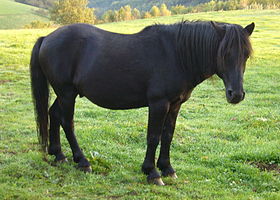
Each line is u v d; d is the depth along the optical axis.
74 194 5.19
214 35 5.24
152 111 5.45
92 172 6.08
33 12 71.38
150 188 5.47
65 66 5.90
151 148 5.61
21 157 6.32
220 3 55.78
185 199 5.14
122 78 5.56
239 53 4.93
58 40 5.93
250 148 7.46
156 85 5.36
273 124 8.98
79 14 47.50
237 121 9.61
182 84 5.39
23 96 11.80
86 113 9.81
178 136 8.23
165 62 5.36
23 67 15.98
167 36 5.46
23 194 4.99
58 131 6.45
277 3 52.03
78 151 6.21
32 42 21.88
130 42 5.62
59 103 6.23
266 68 16.86
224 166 6.63
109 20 54.47
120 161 6.64
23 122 8.75
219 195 5.45
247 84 14.19
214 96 12.79
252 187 5.86
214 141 8.03
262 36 26.33
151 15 56.22
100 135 7.85
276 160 6.75
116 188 5.45
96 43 5.79
